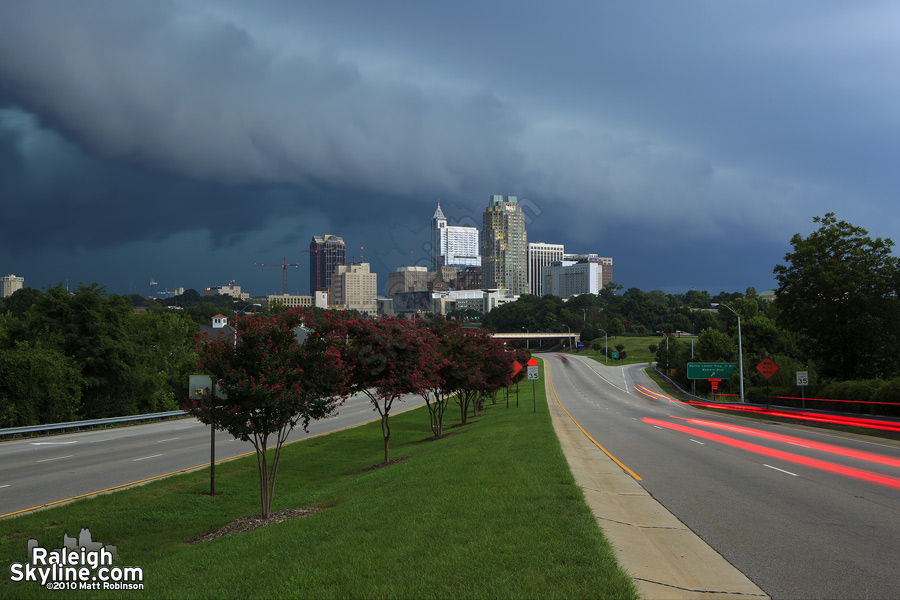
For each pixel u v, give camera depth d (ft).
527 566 22.44
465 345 105.91
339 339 47.16
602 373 365.40
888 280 154.61
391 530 29.63
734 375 222.89
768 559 25.88
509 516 30.45
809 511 35.60
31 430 110.93
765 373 168.04
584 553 23.79
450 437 94.53
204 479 65.51
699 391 270.46
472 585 20.67
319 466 78.69
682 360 294.87
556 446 63.10
